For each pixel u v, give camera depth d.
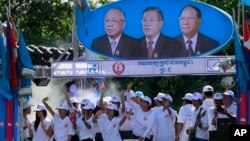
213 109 15.89
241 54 14.38
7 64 15.52
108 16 16.50
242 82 14.45
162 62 15.75
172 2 16.16
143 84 22.36
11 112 15.84
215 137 14.38
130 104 17.66
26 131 17.16
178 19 16.12
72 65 16.19
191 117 16.31
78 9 16.53
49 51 21.48
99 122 16.67
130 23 16.39
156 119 16.73
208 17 15.98
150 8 16.28
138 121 17.00
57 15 34.34
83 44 16.59
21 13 33.91
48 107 17.06
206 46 15.98
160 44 16.22
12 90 15.76
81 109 17.66
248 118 14.52
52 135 16.88
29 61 15.88
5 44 15.73
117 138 16.67
